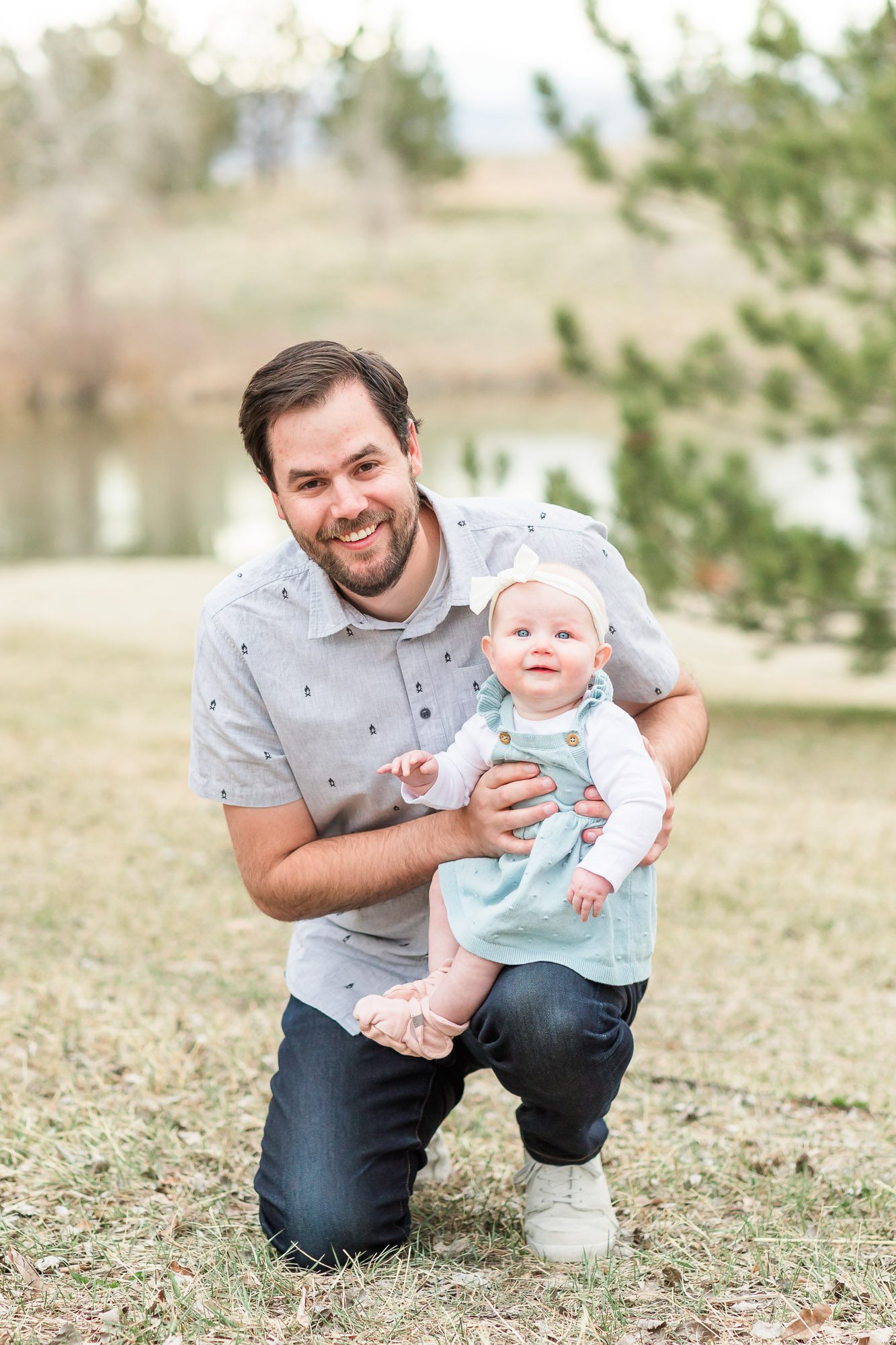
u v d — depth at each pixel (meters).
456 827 2.49
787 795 7.38
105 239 58.56
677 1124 3.30
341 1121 2.58
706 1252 2.59
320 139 76.38
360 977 2.75
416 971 2.76
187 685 9.98
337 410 2.38
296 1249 2.54
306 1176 2.55
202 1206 2.82
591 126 10.61
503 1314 2.36
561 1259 2.58
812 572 9.52
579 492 9.57
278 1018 3.97
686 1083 3.59
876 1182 2.89
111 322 46.25
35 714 8.75
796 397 10.28
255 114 77.56
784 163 9.89
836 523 17.00
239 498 26.19
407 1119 2.63
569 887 2.31
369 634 2.59
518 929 2.39
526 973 2.39
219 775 2.67
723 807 7.00
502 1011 2.38
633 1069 3.70
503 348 46.72
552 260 58.44
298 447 2.39
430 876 2.56
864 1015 4.18
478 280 55.94
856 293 10.19
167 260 58.34
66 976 4.28
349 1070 2.62
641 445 9.75
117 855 5.82
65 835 6.09
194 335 47.56
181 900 5.21
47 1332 2.29
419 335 48.72
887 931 5.01
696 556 9.86
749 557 9.59
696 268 54.59
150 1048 3.64
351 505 2.39
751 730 9.74
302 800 2.71
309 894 2.61
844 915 5.18
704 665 13.35
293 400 2.37
